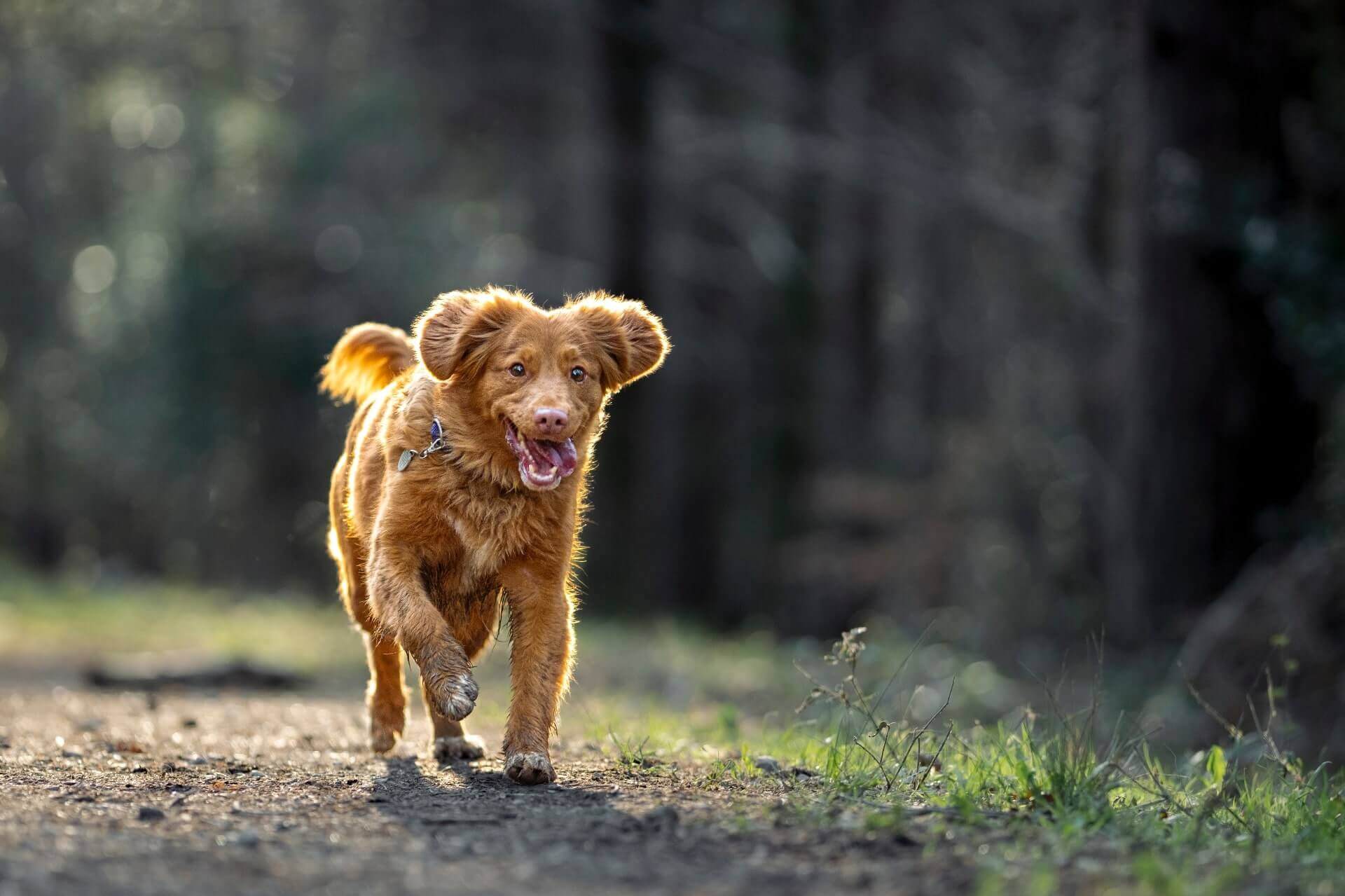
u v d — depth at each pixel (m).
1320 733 10.17
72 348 37.41
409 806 5.07
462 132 32.03
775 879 4.04
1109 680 12.77
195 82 34.84
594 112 25.59
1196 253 13.17
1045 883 3.83
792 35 25.14
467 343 5.62
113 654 15.45
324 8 32.34
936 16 23.45
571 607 5.94
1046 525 21.55
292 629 18.95
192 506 37.88
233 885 3.91
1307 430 13.50
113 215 37.81
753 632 26.05
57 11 34.28
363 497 6.05
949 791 5.46
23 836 4.38
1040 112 20.77
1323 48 13.13
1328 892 4.04
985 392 26.17
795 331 28.59
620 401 26.47
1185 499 13.28
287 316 30.59
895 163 22.09
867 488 24.78
